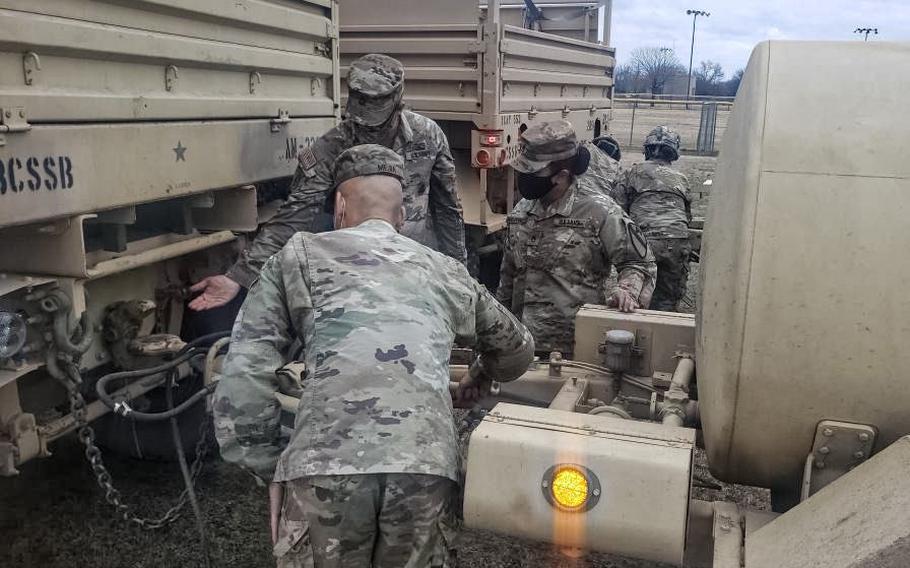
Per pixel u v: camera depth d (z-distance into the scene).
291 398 2.64
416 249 2.09
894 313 1.63
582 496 1.74
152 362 3.22
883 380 1.66
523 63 6.17
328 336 1.87
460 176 6.27
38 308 2.57
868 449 1.72
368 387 1.79
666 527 1.70
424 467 1.75
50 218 2.43
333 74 4.26
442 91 5.88
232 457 1.88
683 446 1.80
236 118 3.44
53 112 2.42
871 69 1.78
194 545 3.00
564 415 1.97
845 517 1.51
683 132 20.75
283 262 1.99
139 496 3.31
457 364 3.07
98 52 2.58
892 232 1.63
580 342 2.90
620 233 3.22
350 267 1.96
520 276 3.48
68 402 2.95
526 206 3.46
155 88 2.93
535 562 2.98
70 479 3.40
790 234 1.68
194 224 3.61
